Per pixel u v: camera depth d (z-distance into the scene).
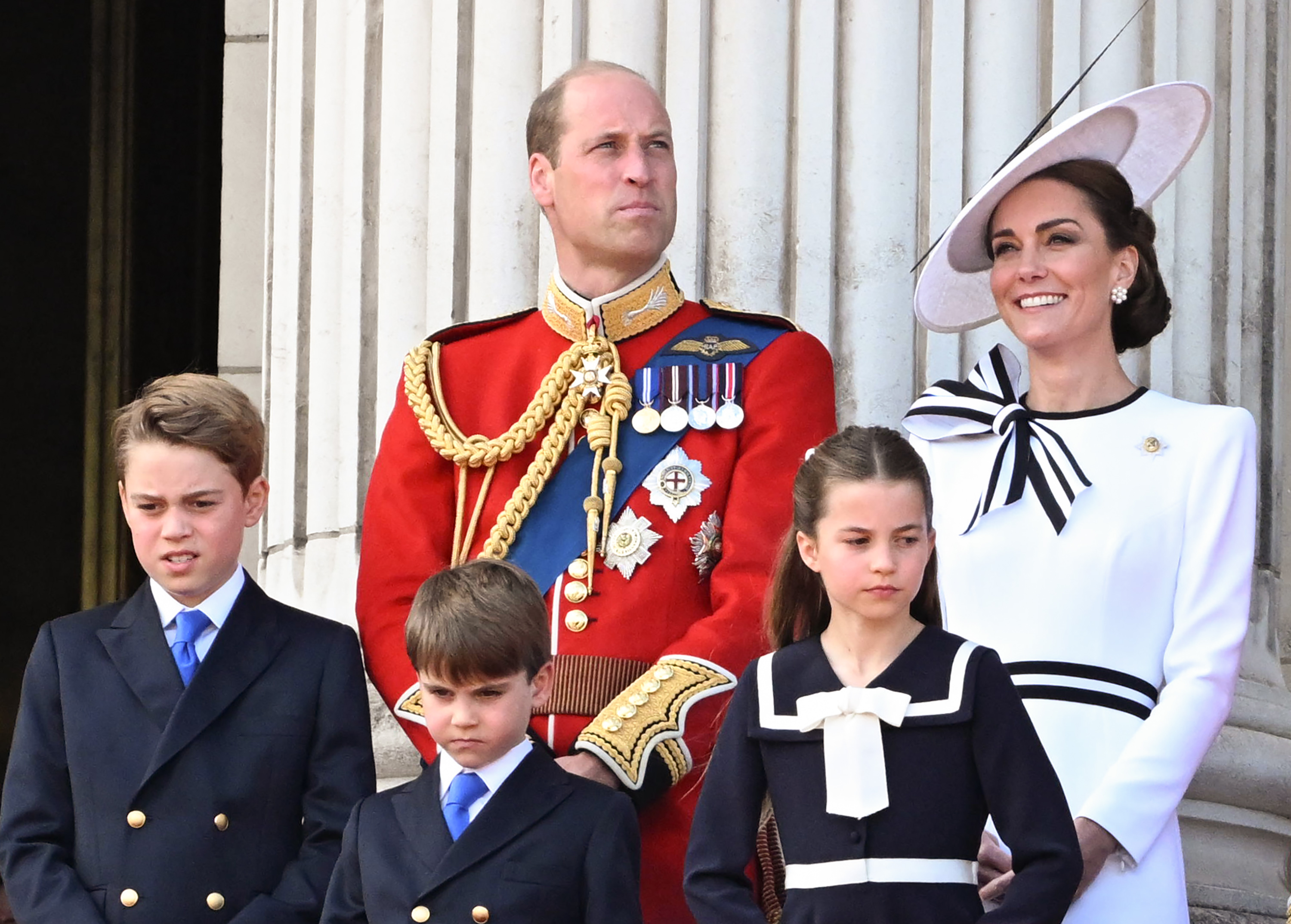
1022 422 14.67
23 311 33.12
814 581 13.73
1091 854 13.19
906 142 19.36
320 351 20.55
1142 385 19.19
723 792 12.80
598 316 16.27
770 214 19.23
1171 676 13.93
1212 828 19.30
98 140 32.44
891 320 19.16
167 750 14.20
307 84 21.20
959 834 12.34
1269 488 20.30
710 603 15.46
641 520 15.51
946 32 19.48
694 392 15.91
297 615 15.13
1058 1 19.64
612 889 12.96
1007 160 16.81
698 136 19.41
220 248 30.39
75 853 14.32
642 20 19.59
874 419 19.02
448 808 13.28
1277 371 20.64
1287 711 19.58
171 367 32.44
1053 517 14.27
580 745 14.23
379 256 20.28
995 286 15.04
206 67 32.69
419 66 20.30
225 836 14.21
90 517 32.31
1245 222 20.55
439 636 13.03
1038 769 12.41
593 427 15.83
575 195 16.17
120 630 14.84
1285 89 21.36
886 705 12.47
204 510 14.56
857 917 12.19
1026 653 14.08
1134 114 15.22
